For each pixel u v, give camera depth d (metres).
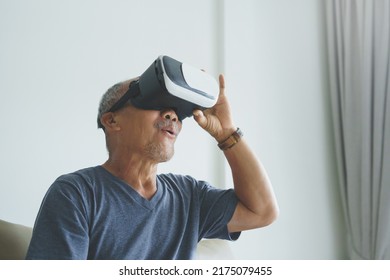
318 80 2.08
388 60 1.83
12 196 1.29
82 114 1.44
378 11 1.89
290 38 2.01
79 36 1.46
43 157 1.35
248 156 0.98
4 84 1.31
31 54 1.36
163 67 0.79
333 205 2.03
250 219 0.99
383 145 1.80
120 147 0.89
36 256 0.69
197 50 1.75
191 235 0.92
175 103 0.85
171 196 0.93
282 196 1.87
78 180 0.81
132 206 0.83
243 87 1.81
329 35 2.07
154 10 1.66
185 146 1.66
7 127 1.30
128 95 0.87
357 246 1.87
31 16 1.38
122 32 1.56
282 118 1.92
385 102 1.83
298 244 1.89
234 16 1.83
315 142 2.02
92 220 0.78
